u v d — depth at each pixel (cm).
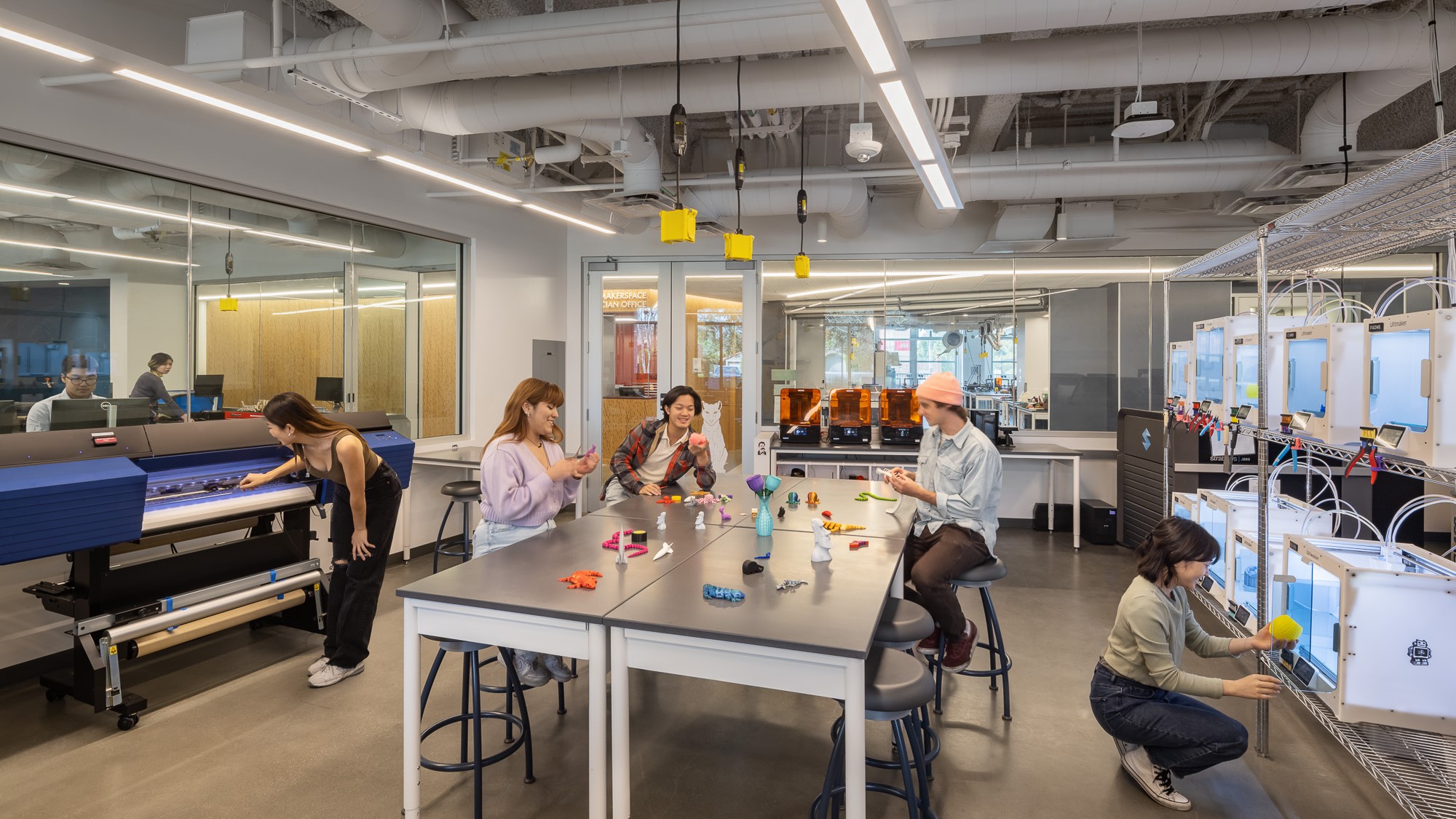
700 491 371
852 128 305
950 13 286
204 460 347
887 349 672
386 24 296
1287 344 276
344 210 471
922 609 249
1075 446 642
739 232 347
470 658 261
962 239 641
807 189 527
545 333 673
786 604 199
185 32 371
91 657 283
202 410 399
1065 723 294
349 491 319
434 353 561
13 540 255
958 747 275
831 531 286
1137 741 241
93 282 349
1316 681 232
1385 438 215
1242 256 359
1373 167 414
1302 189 452
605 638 192
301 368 455
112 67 235
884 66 229
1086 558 548
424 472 549
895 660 203
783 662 177
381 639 383
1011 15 284
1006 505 657
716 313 692
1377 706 206
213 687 323
